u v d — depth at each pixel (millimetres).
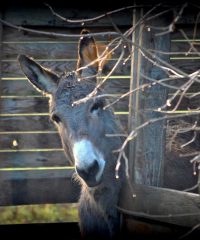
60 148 18609
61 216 23406
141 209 15062
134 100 15211
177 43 17797
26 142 18547
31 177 18516
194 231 14219
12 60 18281
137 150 15172
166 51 14969
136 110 14711
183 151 17203
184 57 17859
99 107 15156
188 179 17094
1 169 18500
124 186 15516
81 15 17844
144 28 14891
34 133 18547
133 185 15234
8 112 18453
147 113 15023
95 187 15312
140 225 15461
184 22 16750
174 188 17125
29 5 17797
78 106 14984
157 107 15008
